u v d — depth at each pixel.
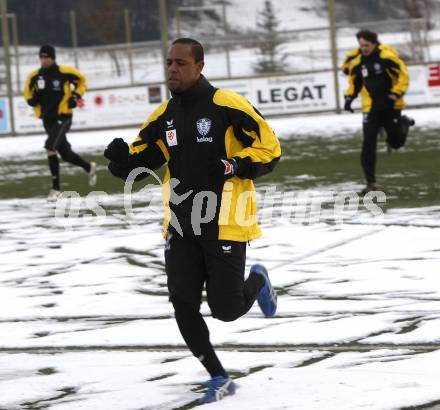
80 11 74.56
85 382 15.24
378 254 24.31
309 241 26.62
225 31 70.94
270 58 69.62
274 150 14.61
